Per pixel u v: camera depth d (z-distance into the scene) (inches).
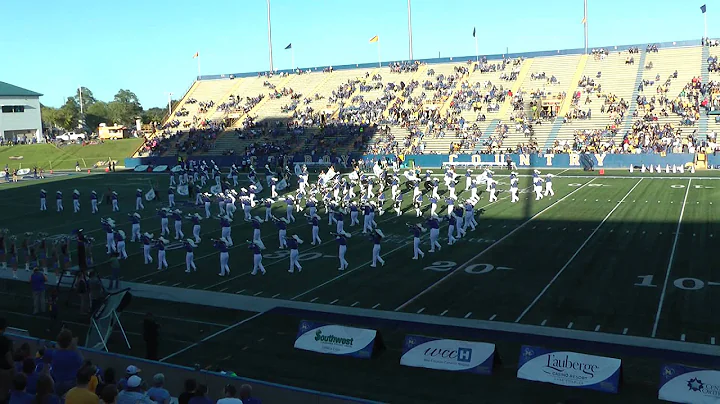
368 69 3280.0
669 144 2118.6
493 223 1242.0
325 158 2564.0
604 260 918.4
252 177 2049.7
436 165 2406.5
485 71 2947.8
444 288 816.9
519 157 2268.7
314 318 721.6
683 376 487.2
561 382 522.6
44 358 446.9
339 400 414.3
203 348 645.9
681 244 989.8
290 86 3329.2
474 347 562.9
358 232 1219.9
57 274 968.3
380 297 790.5
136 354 639.1
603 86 2598.4
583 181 1818.4
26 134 3735.2
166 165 2815.0
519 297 762.8
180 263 1026.1
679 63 2583.7
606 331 636.7
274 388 437.7
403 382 545.3
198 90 3592.5
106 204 1745.8
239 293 839.7
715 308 690.2
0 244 1056.8
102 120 5462.6
